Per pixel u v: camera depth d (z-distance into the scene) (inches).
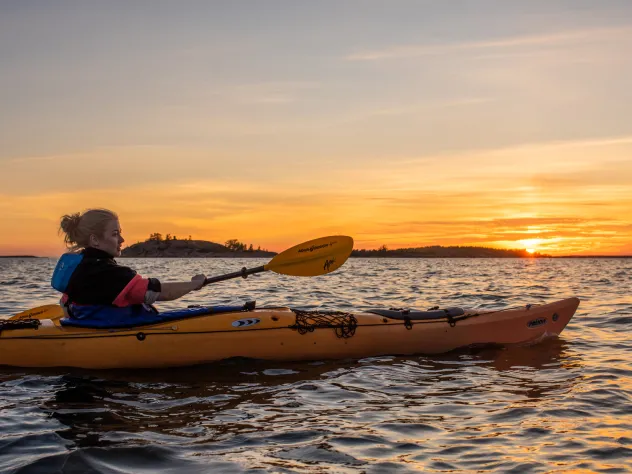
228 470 111.9
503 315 247.3
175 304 412.8
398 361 216.2
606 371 196.7
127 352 199.3
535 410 151.9
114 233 198.7
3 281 757.3
